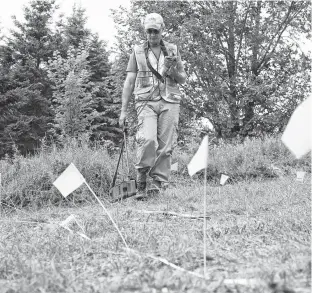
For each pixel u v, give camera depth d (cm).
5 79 3259
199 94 2017
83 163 747
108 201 646
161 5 2070
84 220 447
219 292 204
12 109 3231
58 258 290
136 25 2023
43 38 3728
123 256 294
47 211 586
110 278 241
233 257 274
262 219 415
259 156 1009
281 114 2033
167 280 219
